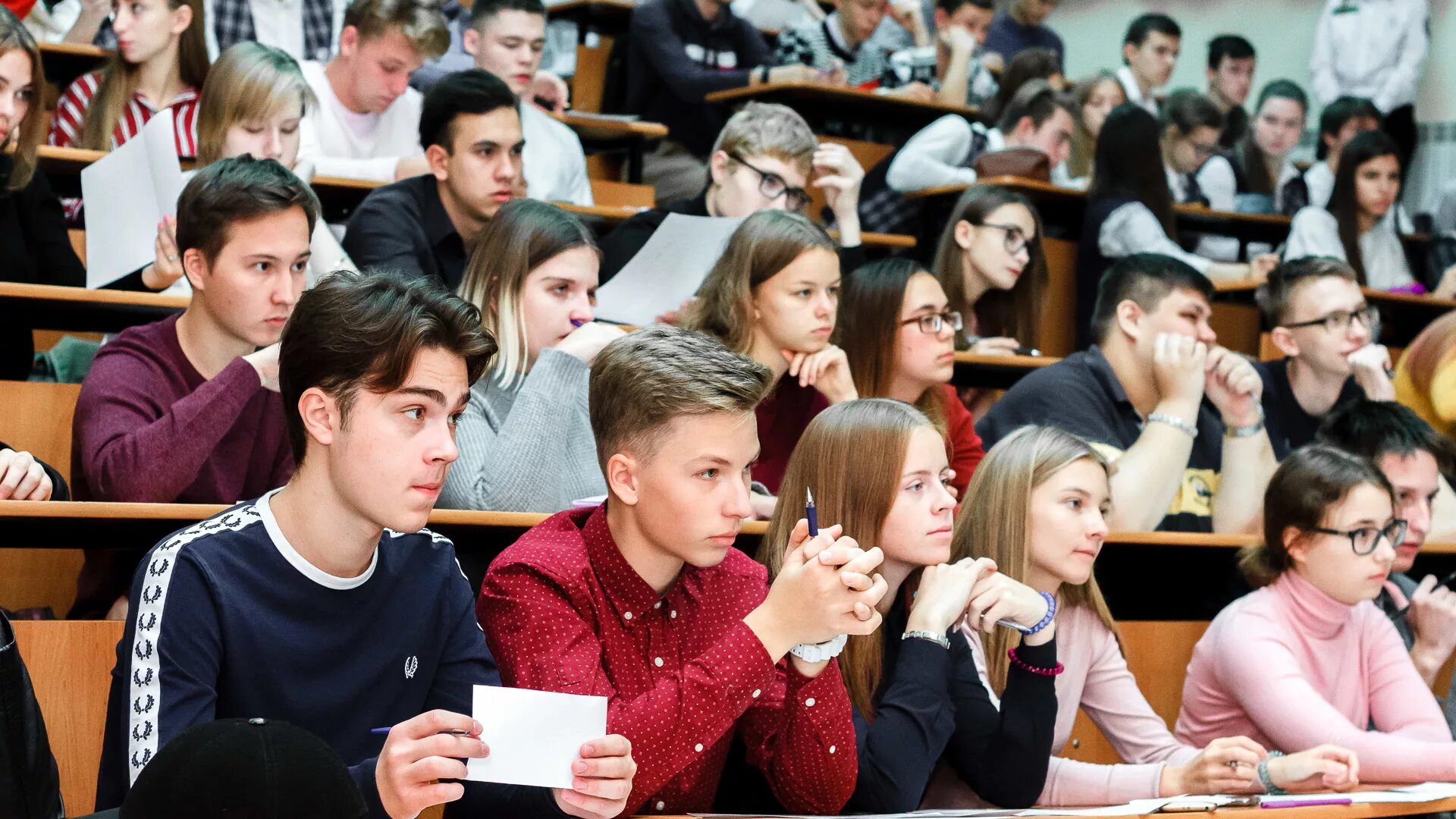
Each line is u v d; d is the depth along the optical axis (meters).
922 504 1.99
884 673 2.02
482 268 2.54
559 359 2.37
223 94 3.12
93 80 3.71
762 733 1.74
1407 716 2.58
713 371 1.64
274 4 4.47
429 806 1.42
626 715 1.56
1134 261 3.36
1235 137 6.66
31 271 2.98
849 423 2.01
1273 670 2.44
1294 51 7.21
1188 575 2.91
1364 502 2.49
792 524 2.01
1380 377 3.58
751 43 5.21
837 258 2.70
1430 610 2.81
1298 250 5.42
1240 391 3.25
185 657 1.46
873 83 5.35
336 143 3.90
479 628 1.69
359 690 1.57
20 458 1.98
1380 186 5.52
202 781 1.01
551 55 5.20
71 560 2.39
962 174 4.77
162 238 2.65
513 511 2.27
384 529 1.59
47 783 1.34
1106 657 2.38
